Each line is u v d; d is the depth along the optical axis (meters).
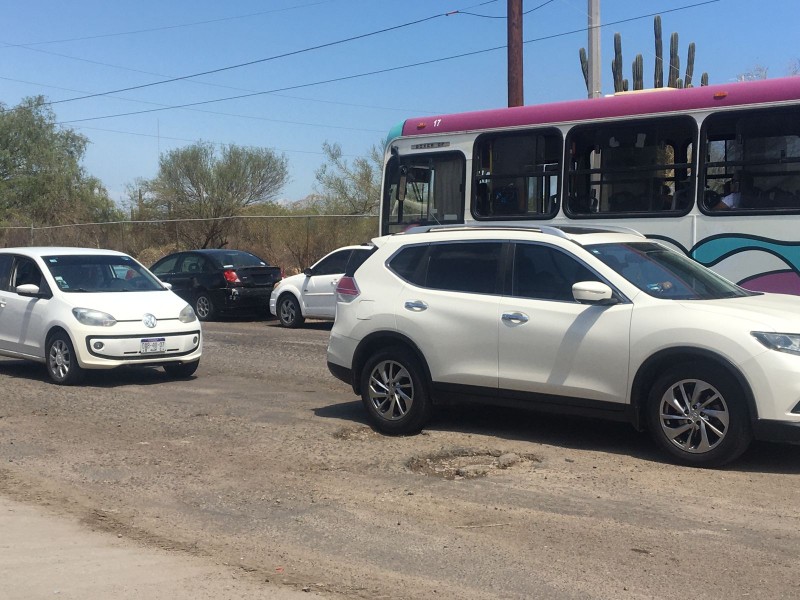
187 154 41.06
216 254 21.11
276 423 9.02
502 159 12.90
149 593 4.74
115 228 36.44
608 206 11.79
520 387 7.69
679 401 7.01
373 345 8.58
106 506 6.38
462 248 8.27
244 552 5.41
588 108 11.93
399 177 14.06
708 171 10.93
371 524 5.90
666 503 6.19
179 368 12.10
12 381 11.85
